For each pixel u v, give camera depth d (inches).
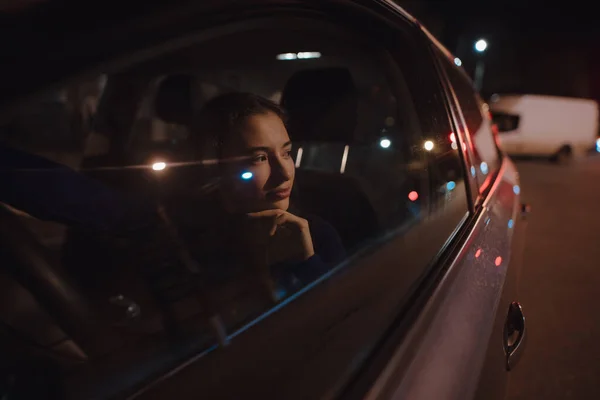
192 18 34.1
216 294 37.1
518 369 110.5
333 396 33.1
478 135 105.1
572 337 124.6
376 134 72.9
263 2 40.8
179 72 73.1
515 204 107.0
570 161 566.3
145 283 36.0
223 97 47.4
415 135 68.6
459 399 41.3
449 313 49.3
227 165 44.8
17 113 28.3
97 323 32.3
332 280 42.4
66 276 32.9
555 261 185.8
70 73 28.8
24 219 36.2
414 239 56.2
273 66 76.9
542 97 554.9
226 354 31.3
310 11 49.3
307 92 74.5
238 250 42.8
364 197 63.9
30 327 30.4
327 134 71.5
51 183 37.7
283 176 46.6
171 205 44.3
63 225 37.9
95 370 29.5
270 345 33.4
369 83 76.4
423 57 73.4
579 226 243.1
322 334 36.7
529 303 145.9
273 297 38.2
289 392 31.2
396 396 36.5
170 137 74.7
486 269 63.7
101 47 29.5
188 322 33.2
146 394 28.0
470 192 77.2
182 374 29.3
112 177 50.8
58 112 63.5
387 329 41.9
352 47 67.6
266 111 46.9
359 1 54.2
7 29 26.2
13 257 30.1
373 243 51.8
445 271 54.7
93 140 69.3
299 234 45.8
